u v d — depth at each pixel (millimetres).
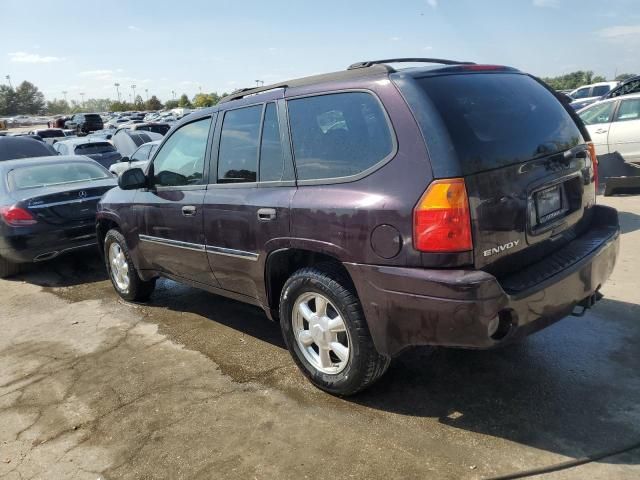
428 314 2709
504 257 2834
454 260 2658
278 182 3506
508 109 3109
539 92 3479
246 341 4422
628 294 4668
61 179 7637
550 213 3137
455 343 2701
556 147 3213
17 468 2984
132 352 4395
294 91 3484
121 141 18141
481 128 2867
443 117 2770
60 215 6832
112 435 3217
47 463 3006
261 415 3275
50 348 4645
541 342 3889
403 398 3322
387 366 3207
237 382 3721
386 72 3008
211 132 4145
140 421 3334
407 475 2627
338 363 3354
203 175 4184
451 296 2617
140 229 5004
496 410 3113
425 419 3088
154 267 5066
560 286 2895
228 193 3887
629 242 6246
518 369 3547
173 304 5527
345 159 3100
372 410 3223
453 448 2805
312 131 3318
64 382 3967
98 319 5277
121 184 4625
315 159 3277
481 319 2600
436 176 2676
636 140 9203
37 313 5656
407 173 2777
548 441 2799
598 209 3621
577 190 3379
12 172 7488
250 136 3777
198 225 4188
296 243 3312
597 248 3191
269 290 3719
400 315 2820
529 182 2951
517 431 2902
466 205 2648
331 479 2658
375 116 2975
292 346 3555
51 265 7695
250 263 3746
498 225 2777
